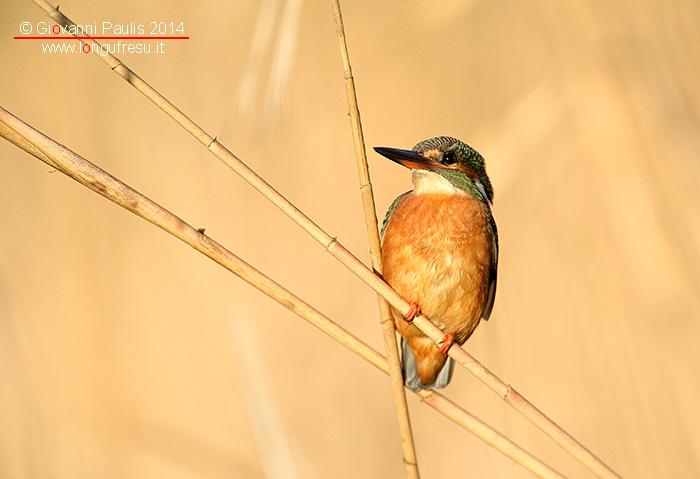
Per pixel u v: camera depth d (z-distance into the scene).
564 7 10.36
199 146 12.05
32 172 11.26
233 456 10.12
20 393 8.37
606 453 10.01
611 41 9.95
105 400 10.53
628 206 9.70
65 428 9.95
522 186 11.54
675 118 9.52
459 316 7.88
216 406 10.55
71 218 11.36
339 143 12.81
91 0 11.86
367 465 10.78
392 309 7.47
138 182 11.71
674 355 9.48
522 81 13.03
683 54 9.64
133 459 10.09
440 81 13.33
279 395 11.24
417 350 7.89
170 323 11.16
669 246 9.52
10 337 8.38
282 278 11.96
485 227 8.02
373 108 13.04
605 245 11.22
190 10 11.97
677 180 9.45
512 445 6.40
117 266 11.41
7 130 4.88
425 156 8.38
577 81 10.16
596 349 10.20
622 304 10.26
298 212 5.66
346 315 11.86
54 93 11.69
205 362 10.88
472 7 13.14
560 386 10.62
